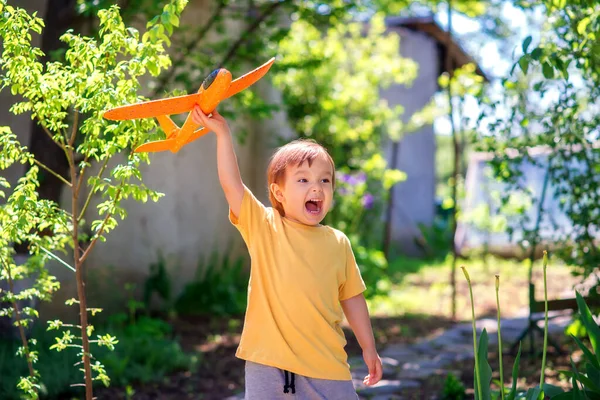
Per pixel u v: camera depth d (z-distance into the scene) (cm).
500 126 538
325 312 282
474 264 1411
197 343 712
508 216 959
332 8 762
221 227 1027
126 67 307
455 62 1706
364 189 1136
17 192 313
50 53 589
